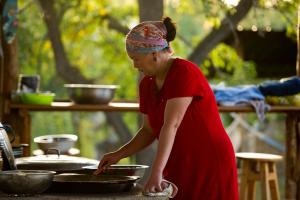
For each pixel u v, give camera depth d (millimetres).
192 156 4055
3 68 6930
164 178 4141
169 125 3852
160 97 4043
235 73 13039
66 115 13789
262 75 10344
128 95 14891
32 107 6754
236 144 13422
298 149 7316
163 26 3957
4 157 4008
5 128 4473
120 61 13570
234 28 9727
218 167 4062
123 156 4297
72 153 6000
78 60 14719
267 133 15297
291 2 10023
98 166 4266
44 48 13164
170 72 3951
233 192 4117
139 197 3566
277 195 6969
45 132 13609
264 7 9414
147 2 8703
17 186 3512
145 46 3889
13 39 7000
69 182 3697
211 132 4051
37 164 4402
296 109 7074
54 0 10922
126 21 13539
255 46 9977
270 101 7105
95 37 14891
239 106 6891
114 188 3709
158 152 3781
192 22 19406
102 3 12555
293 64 10133
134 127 16844
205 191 4066
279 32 9938
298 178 7328
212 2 9469
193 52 10328
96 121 19000
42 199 3506
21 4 11414
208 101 4059
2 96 6848
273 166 6918
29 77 6898
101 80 15969
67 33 12719
